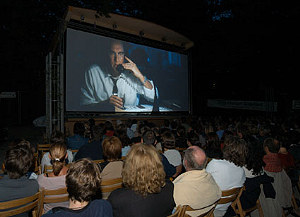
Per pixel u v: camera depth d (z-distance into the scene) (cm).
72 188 152
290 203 324
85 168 158
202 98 1820
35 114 2344
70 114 892
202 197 210
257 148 294
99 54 958
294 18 1204
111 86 988
